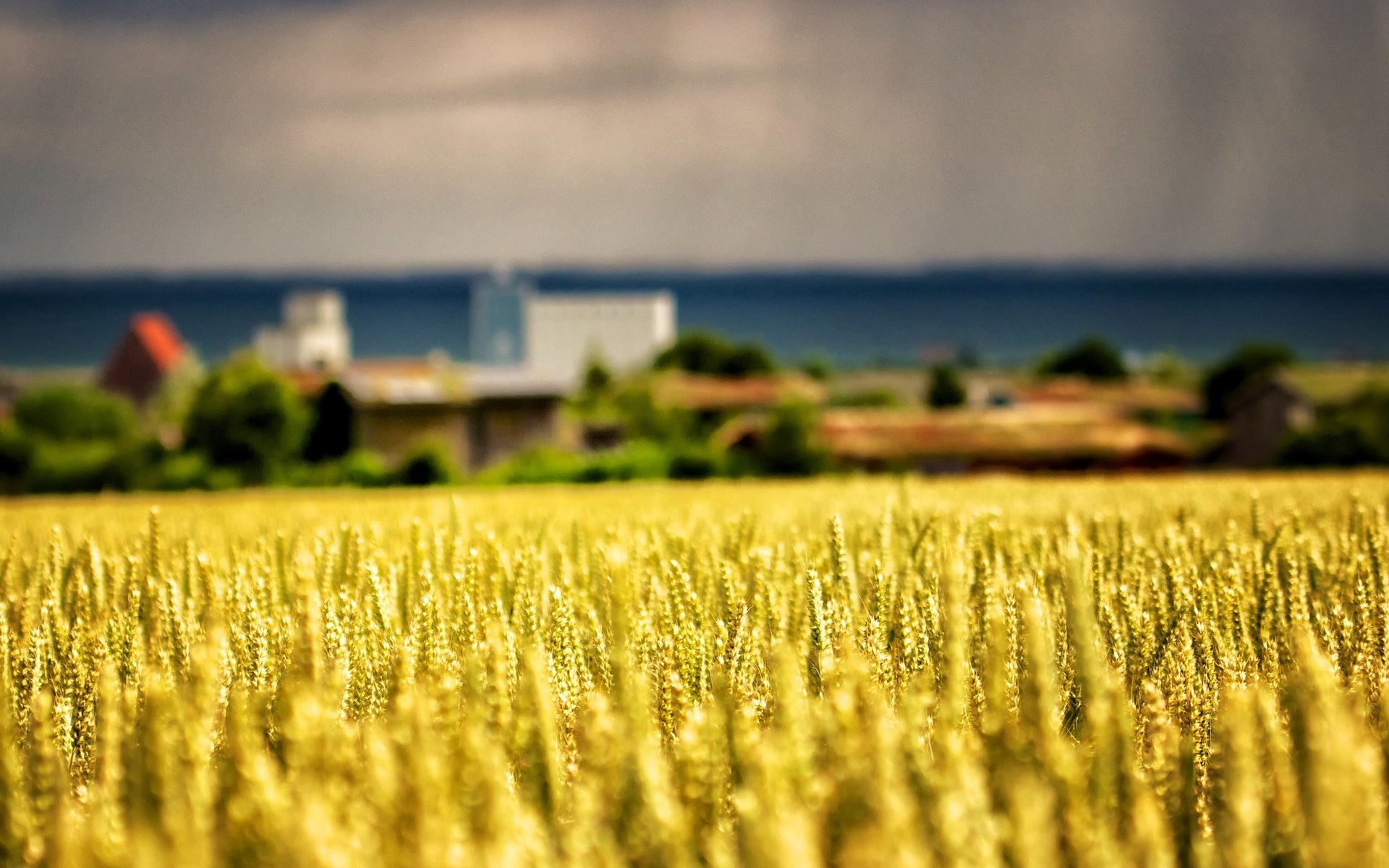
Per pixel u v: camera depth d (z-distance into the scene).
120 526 12.91
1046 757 3.15
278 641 5.31
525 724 3.57
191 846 2.72
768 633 5.52
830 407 144.38
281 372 102.75
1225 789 3.49
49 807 3.50
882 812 2.66
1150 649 5.42
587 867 2.95
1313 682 3.38
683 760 3.35
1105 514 10.18
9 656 5.33
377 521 12.88
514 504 17.81
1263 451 83.06
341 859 2.70
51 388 84.31
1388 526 7.80
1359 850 2.59
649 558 6.52
